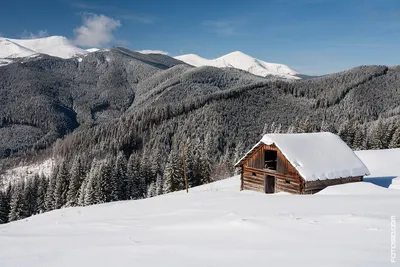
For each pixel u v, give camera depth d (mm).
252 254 7891
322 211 13414
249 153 31859
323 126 100500
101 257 8688
